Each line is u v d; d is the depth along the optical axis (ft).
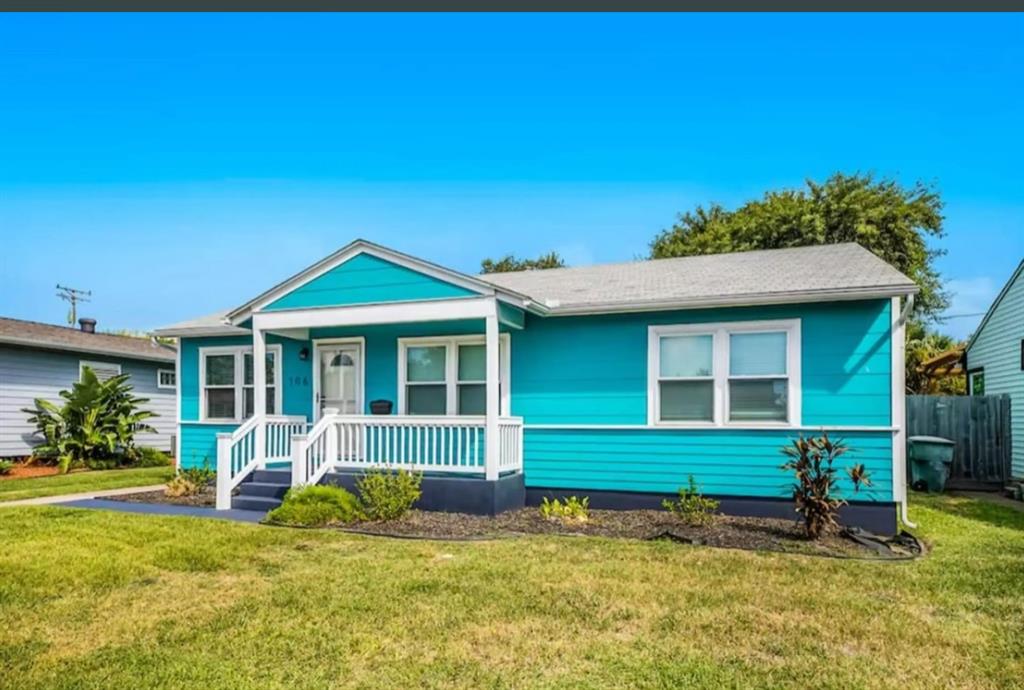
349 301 33.24
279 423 36.68
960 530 28.07
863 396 27.96
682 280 34.88
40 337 58.65
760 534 25.52
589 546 23.49
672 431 30.96
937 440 41.83
